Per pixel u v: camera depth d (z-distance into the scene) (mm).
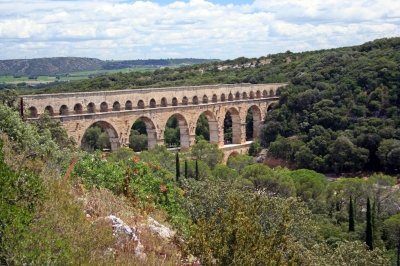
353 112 119938
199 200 42031
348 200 81375
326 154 110562
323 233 65375
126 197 33375
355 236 65438
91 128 140375
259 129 131125
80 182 33562
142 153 86938
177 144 139875
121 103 90562
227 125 149125
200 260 25609
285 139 117688
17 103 68938
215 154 98688
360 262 50125
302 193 82312
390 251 65875
